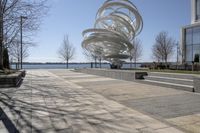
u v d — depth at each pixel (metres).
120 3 25.80
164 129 5.01
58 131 4.88
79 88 12.44
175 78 13.16
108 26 27.36
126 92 10.79
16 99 8.73
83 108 7.15
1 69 20.70
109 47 26.33
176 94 10.02
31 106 7.42
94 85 13.98
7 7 12.16
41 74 26.67
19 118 5.91
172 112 6.64
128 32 26.70
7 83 12.97
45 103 7.94
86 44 26.34
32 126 5.23
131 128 5.09
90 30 25.28
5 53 26.58
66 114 6.35
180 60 32.00
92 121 5.66
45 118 5.92
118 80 17.59
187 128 5.08
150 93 10.40
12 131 4.89
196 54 27.56
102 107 7.32
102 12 27.03
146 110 6.92
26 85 13.84
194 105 7.62
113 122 5.57
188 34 29.09
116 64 29.92
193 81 10.77
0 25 12.19
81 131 4.88
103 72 22.94
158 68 28.55
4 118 5.92
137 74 16.12
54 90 11.52
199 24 26.81
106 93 10.51
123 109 7.04
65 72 32.19
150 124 5.40
